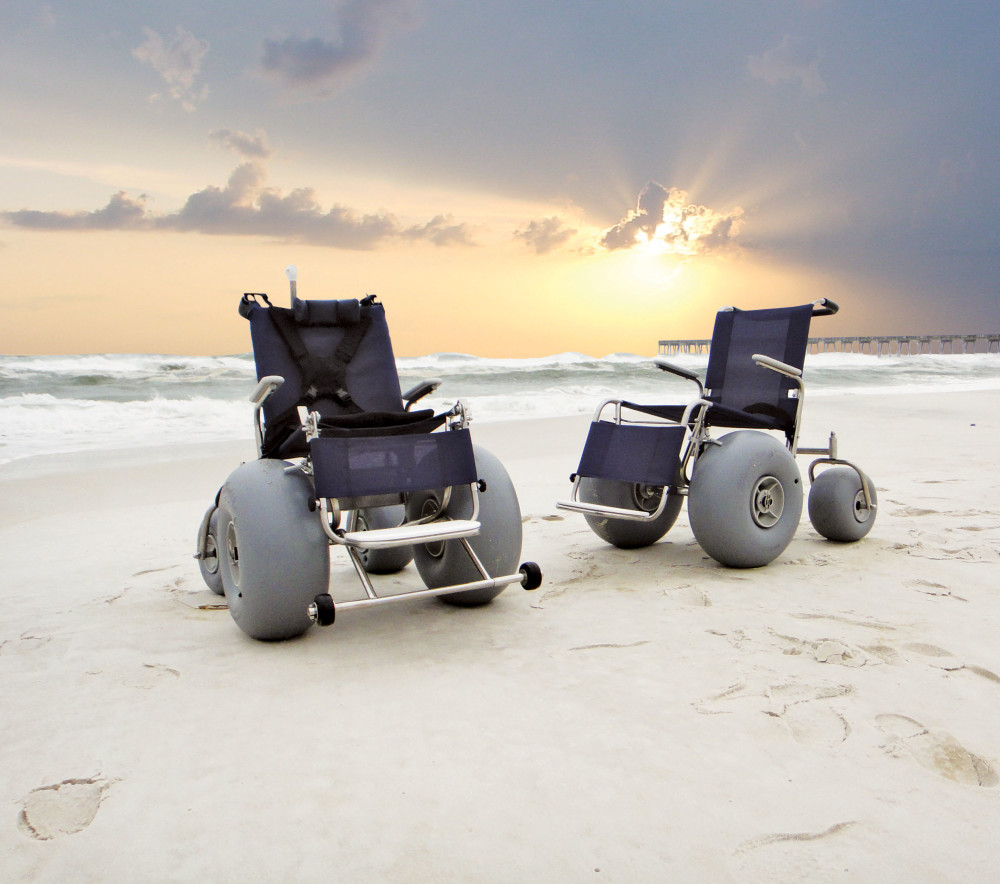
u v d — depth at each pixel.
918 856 1.75
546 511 6.02
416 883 1.68
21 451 9.53
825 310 4.64
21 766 2.21
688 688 2.66
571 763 2.17
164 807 1.98
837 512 4.62
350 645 3.18
